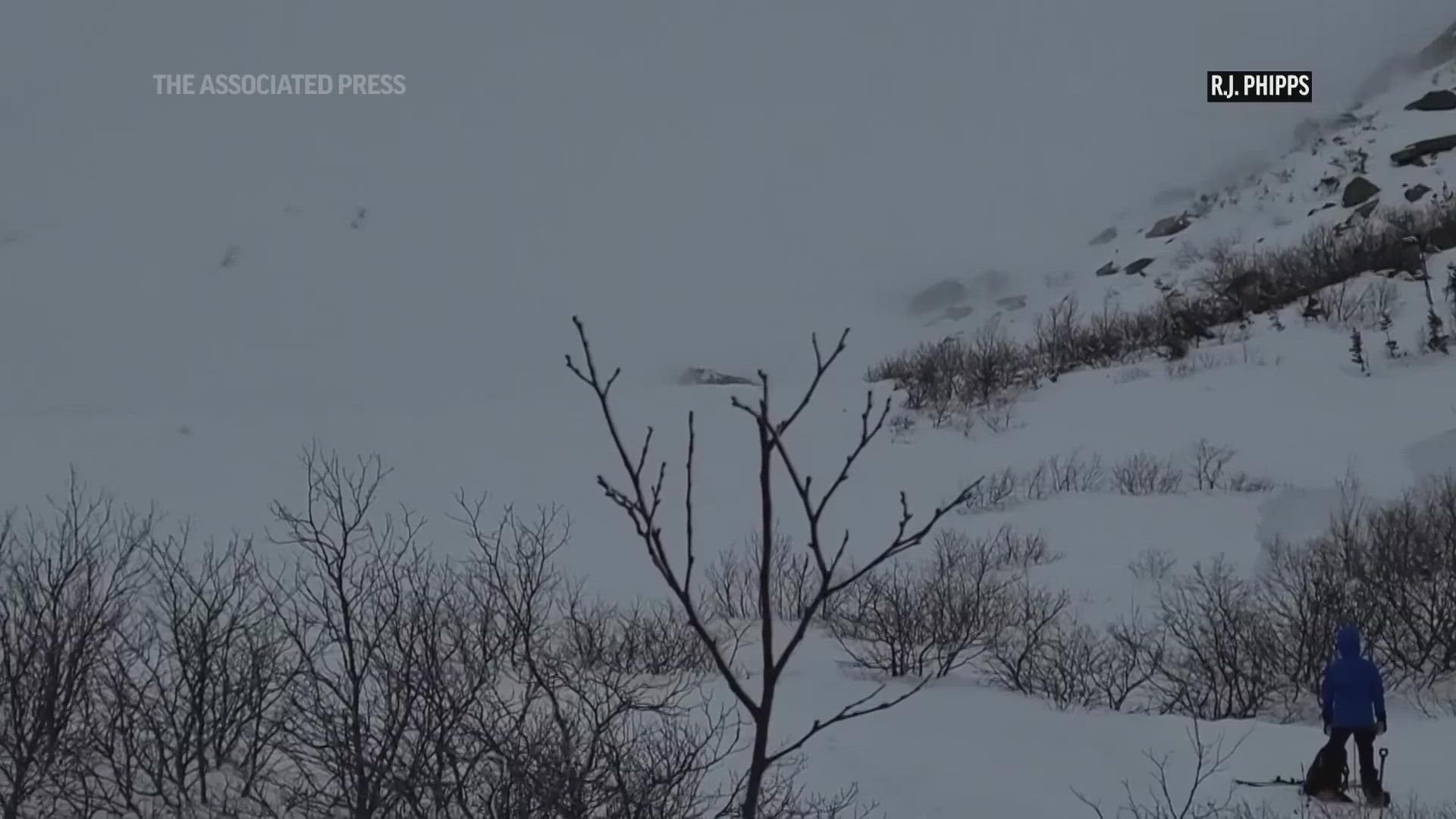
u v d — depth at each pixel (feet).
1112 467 99.81
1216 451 99.45
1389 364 115.75
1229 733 46.09
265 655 33.06
